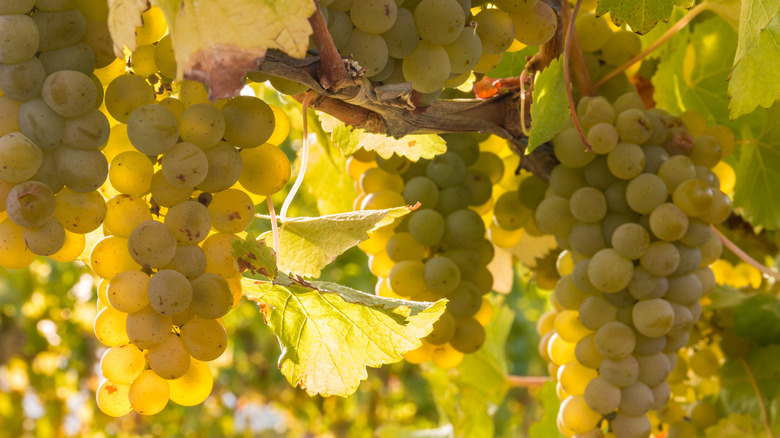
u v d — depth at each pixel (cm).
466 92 75
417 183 72
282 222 63
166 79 60
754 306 81
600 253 71
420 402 290
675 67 80
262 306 64
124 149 59
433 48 62
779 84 64
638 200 70
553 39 69
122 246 58
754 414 81
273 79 60
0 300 219
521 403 293
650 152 71
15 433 261
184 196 58
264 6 55
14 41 55
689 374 86
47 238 57
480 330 72
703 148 72
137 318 58
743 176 78
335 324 63
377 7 60
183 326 59
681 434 81
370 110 64
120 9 55
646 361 71
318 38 58
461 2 62
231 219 60
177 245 58
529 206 75
